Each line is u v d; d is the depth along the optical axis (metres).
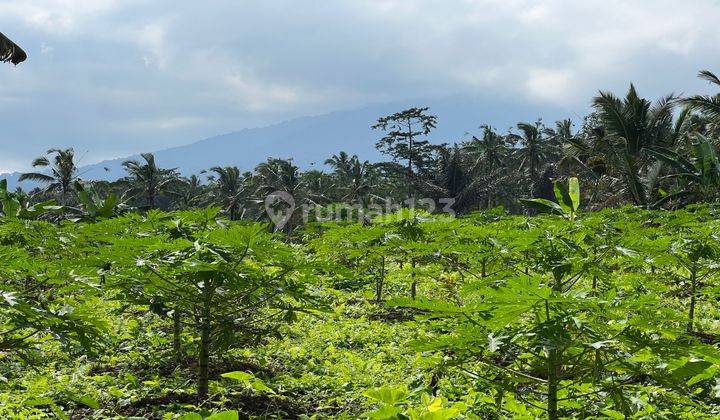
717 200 21.97
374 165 61.69
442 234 10.14
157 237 6.33
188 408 6.17
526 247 6.31
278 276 6.07
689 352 3.72
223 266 5.75
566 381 4.67
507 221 11.65
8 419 5.49
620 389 4.20
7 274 5.23
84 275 5.18
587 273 5.98
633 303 3.95
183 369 7.73
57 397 6.37
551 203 11.46
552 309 3.90
